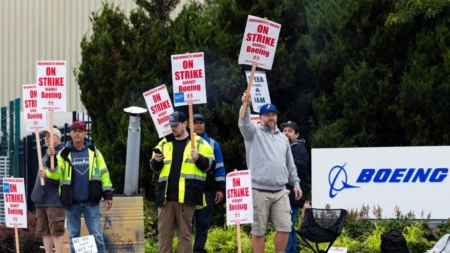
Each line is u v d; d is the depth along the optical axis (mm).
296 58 23875
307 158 17656
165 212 15562
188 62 15477
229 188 14031
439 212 19672
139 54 24781
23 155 29641
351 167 20062
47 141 17891
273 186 14922
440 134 22094
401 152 19859
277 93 24000
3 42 38375
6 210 16719
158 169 15656
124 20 25906
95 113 25438
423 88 21656
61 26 38188
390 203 19859
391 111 22531
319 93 23797
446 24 22562
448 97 21719
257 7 23891
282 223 15031
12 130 30875
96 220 16141
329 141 22516
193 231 21516
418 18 22672
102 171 16328
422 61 22047
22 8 38406
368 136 22609
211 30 24234
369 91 22594
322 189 20172
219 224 22594
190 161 15461
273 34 14719
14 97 38219
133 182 18641
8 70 38281
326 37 23703
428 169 19766
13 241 21531
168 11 26781
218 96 23875
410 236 18531
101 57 24734
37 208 17672
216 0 26188
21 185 16578
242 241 19906
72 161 16078
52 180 17297
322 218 15328
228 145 23328
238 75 23344
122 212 17891
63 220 17422
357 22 23078
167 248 15633
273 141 15031
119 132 24047
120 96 24578
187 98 15461
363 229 19547
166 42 24719
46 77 16297
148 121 24062
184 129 15719
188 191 15312
